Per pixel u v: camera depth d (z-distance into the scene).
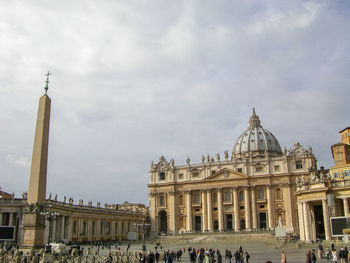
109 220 114.00
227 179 127.81
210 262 43.53
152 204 137.38
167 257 47.50
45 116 44.09
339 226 54.03
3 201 77.31
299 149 122.75
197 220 132.50
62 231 87.88
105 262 45.25
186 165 136.25
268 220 120.81
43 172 43.28
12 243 74.12
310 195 63.75
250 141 181.38
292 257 50.56
